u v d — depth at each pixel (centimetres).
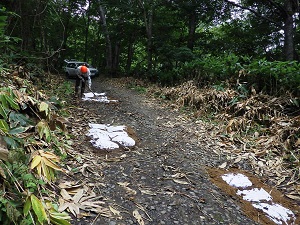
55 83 850
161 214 258
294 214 292
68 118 523
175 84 1017
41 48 829
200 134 528
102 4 1662
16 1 686
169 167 367
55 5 805
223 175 362
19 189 208
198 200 291
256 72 677
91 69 1697
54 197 249
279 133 483
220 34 1753
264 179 369
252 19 1451
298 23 1313
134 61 2792
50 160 245
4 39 532
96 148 408
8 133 232
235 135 520
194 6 1405
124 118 617
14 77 417
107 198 273
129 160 378
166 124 595
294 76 616
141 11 1630
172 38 1638
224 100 679
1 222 180
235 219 267
